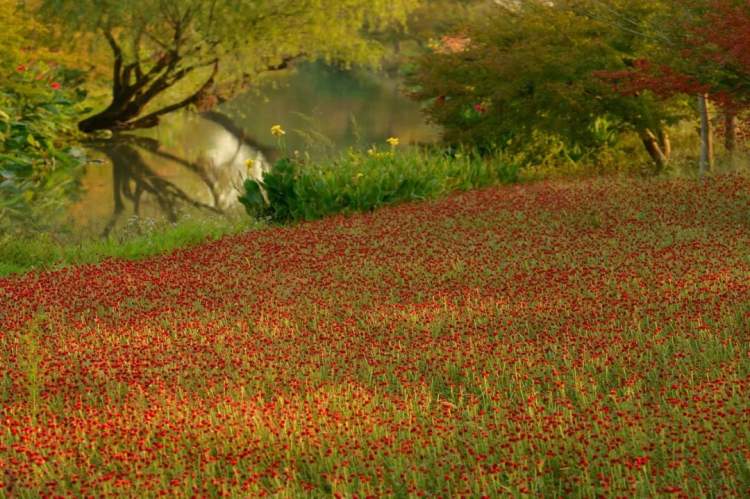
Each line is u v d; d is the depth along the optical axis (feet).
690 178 61.77
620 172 69.00
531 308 34.55
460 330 32.30
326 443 23.30
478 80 71.61
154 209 67.62
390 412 25.52
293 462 22.71
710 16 51.96
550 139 76.18
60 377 28.45
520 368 28.17
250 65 110.11
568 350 29.22
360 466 22.22
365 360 29.48
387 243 47.37
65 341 32.83
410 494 20.30
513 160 74.95
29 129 85.51
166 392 27.07
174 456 22.49
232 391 27.07
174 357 30.58
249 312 36.42
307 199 59.06
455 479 21.49
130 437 23.70
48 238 54.19
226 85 118.52
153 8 96.78
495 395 26.27
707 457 21.99
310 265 43.55
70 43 104.22
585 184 63.00
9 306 37.93
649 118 67.15
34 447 23.32
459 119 76.33
